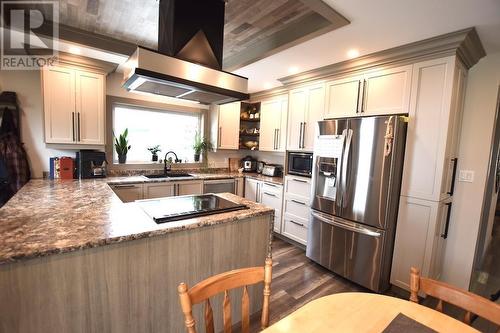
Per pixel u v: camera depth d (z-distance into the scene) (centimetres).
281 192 351
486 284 250
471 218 229
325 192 272
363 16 175
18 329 105
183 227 141
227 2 181
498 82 214
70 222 138
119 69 317
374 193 226
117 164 342
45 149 286
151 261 138
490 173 248
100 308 124
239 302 182
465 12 163
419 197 217
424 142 213
